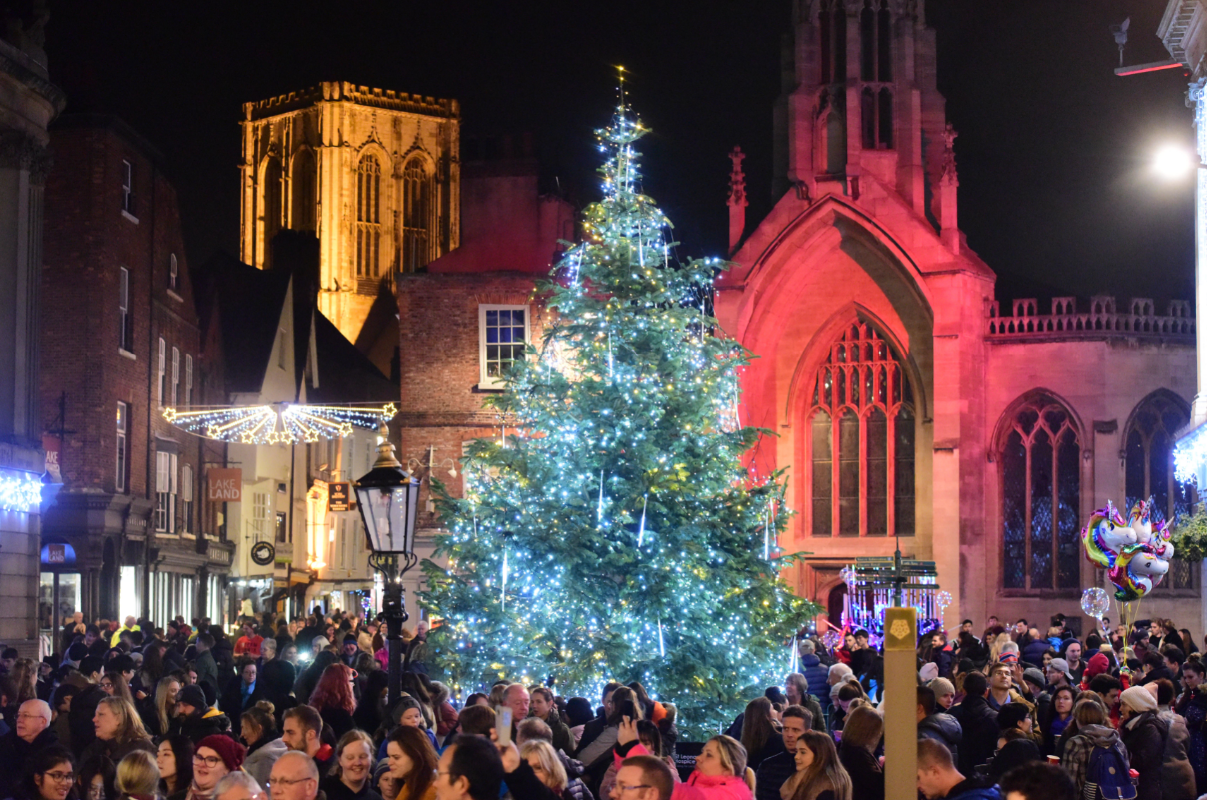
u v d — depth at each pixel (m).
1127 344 53.31
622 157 27.94
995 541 53.91
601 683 23.53
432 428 49.69
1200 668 18.83
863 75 56.41
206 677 22.69
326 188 117.62
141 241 45.66
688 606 24.25
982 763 15.48
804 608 25.88
